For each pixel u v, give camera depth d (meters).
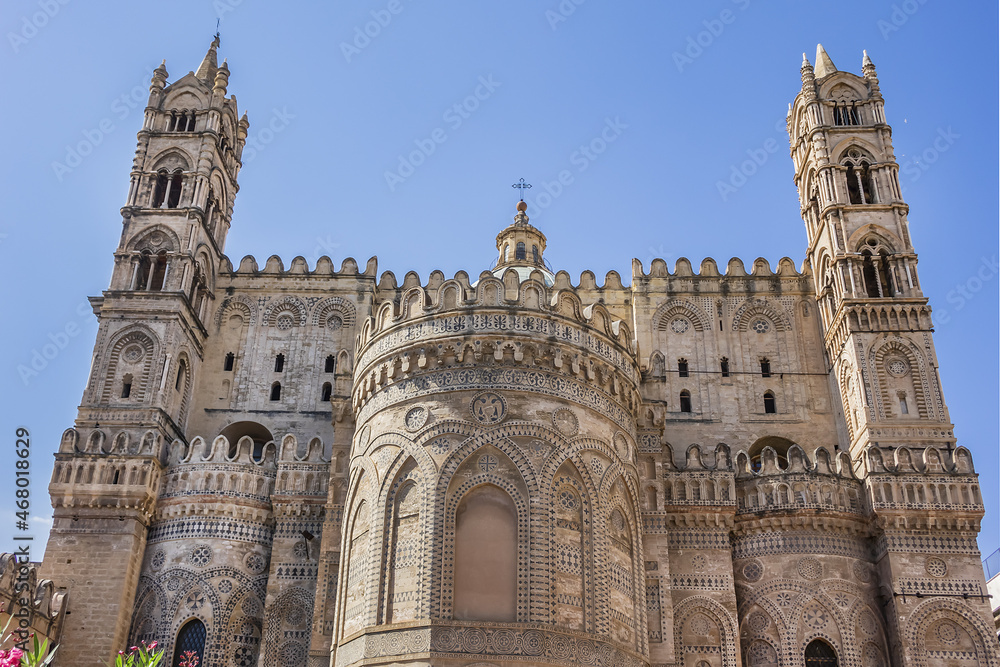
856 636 44.31
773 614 45.19
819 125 58.03
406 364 40.81
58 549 46.06
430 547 36.53
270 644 44.12
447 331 40.56
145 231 56.09
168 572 46.06
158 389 51.06
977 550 45.12
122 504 47.00
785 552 46.22
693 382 56.31
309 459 47.78
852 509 46.88
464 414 39.03
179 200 57.81
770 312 58.22
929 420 49.22
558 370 40.47
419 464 38.56
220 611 45.19
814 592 45.06
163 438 49.72
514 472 38.19
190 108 60.84
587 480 39.22
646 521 45.03
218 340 58.16
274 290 59.53
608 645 36.75
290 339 58.31
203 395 56.53
